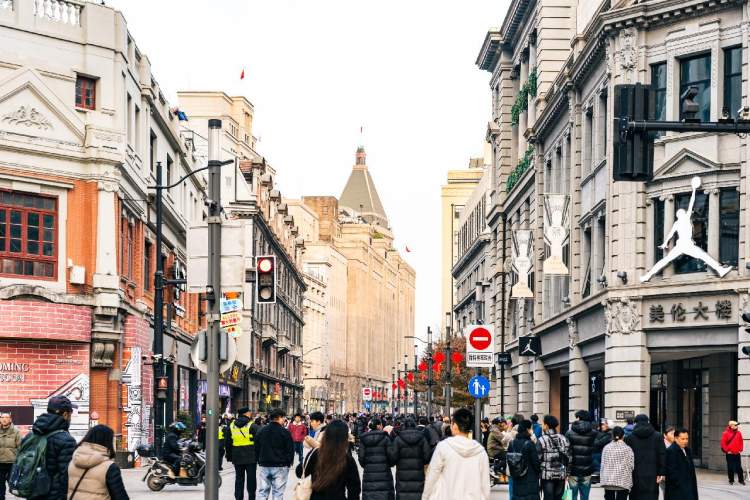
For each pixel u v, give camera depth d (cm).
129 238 5284
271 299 2512
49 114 4612
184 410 6775
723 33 4469
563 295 6197
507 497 3559
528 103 7775
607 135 4969
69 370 4641
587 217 5519
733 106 4444
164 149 6175
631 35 4769
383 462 2056
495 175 9200
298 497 1667
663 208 4675
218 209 2048
